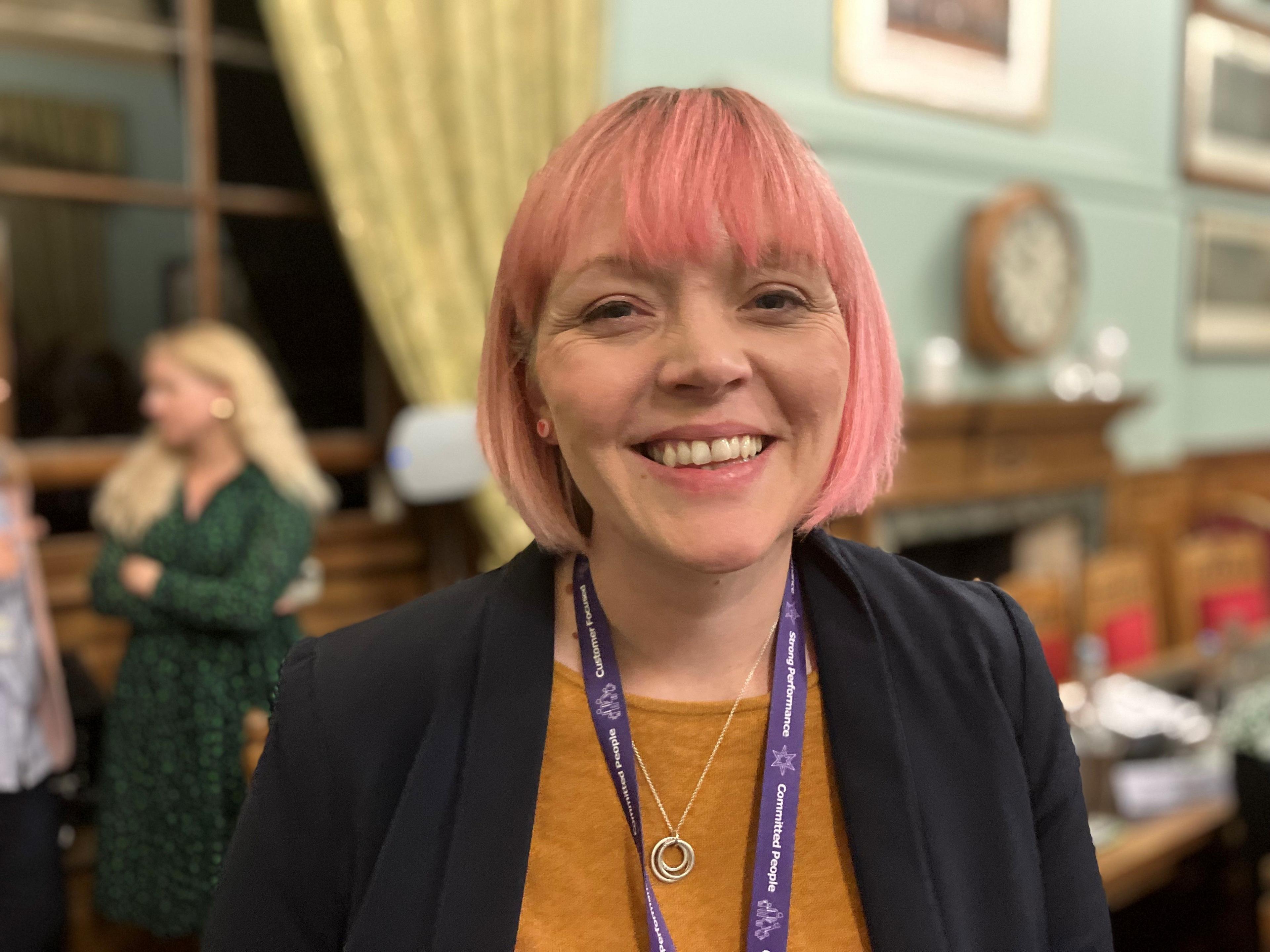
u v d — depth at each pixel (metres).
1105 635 3.04
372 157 2.48
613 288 0.58
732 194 0.56
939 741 0.68
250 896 0.65
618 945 0.65
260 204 2.64
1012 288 3.63
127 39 2.46
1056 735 0.73
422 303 2.56
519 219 0.63
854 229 0.64
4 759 1.87
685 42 3.03
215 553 1.98
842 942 0.66
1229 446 4.79
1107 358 4.04
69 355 2.47
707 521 0.58
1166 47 4.34
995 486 3.57
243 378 2.04
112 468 2.47
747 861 0.67
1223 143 4.57
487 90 2.59
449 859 0.62
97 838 2.22
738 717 0.68
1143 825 1.84
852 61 3.37
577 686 0.68
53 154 2.41
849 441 0.68
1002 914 0.65
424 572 2.94
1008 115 3.81
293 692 0.68
